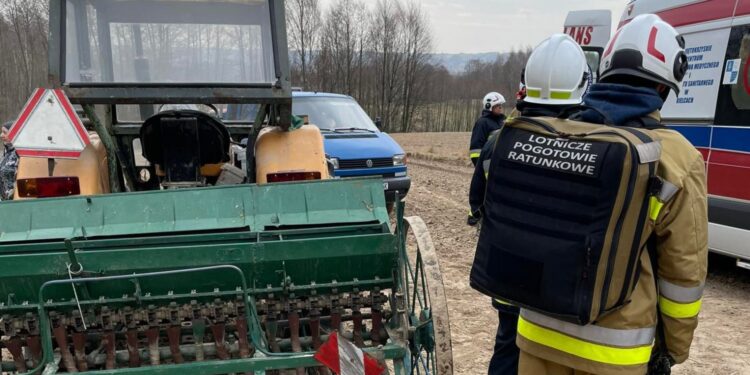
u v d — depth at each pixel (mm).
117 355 2992
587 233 2025
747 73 5770
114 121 4480
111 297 2953
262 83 3896
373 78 62812
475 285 2365
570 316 2061
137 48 3859
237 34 3957
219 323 2971
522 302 2193
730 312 5527
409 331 3148
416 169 17594
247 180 4090
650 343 2209
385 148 8828
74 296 2932
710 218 6164
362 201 3383
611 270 2035
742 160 5820
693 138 6387
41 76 40656
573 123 2256
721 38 6070
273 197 3318
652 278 2201
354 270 3145
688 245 2090
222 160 4051
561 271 2068
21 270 2859
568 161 2092
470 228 8586
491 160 2373
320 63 58750
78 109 4551
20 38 40875
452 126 67875
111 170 3783
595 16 9242
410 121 65062
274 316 3092
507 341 3172
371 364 2949
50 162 3590
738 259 5996
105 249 2975
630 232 2025
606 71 2412
